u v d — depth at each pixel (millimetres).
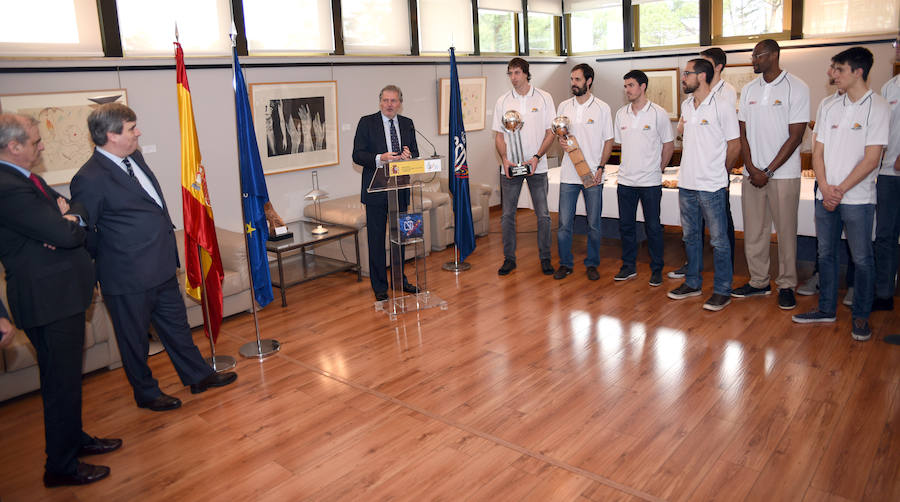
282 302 4801
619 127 4723
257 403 3279
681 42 7652
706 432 2770
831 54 6582
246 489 2537
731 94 3980
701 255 4438
